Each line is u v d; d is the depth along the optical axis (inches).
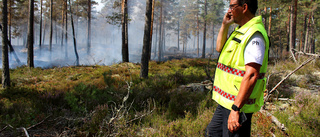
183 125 126.0
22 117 146.3
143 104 175.2
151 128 129.3
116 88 232.1
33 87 285.1
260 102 57.0
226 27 61.5
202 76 340.8
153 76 359.9
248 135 57.9
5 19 287.3
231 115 51.7
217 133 63.1
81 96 185.0
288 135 111.6
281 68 323.6
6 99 212.4
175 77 299.4
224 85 57.1
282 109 151.6
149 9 330.3
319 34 1620.3
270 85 207.3
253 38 49.9
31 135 121.7
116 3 780.6
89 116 139.2
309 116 124.5
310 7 955.3
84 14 1545.3
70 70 466.6
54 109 162.1
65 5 1147.3
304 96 164.4
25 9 1480.1
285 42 1934.1
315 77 259.1
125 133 118.3
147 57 334.3
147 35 331.6
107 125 118.7
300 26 1408.7
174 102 170.4
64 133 117.7
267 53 53.6
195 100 182.7
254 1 54.0
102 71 424.8
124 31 618.8
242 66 52.1
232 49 54.0
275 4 803.4
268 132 112.7
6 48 295.6
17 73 417.7
